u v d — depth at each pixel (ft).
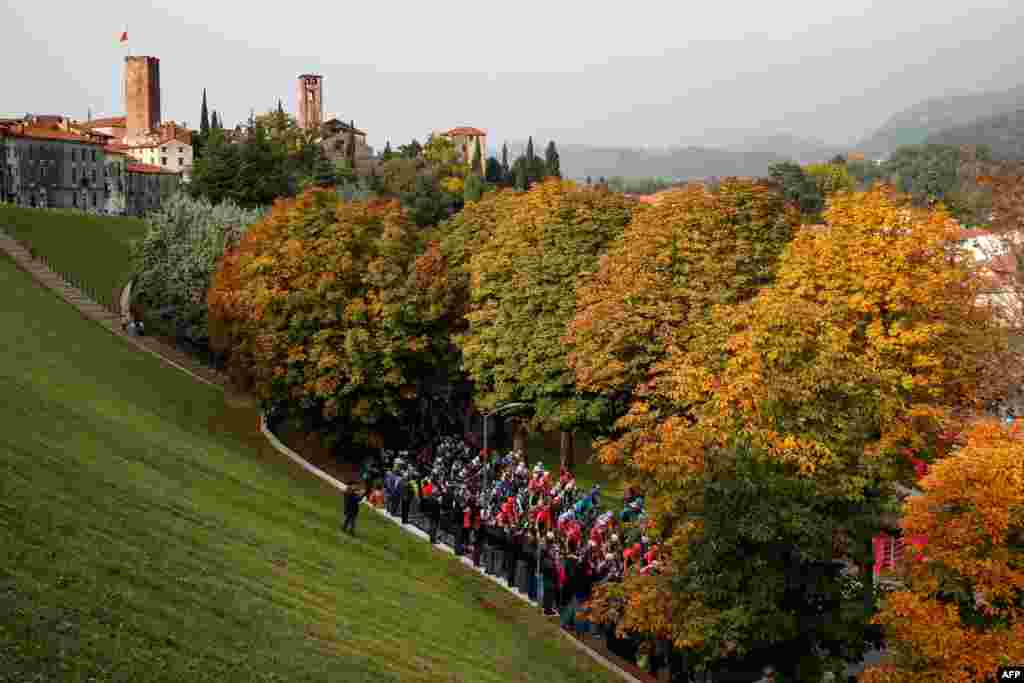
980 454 78.95
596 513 138.62
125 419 139.54
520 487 151.84
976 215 166.40
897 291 131.44
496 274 211.61
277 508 120.67
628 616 91.76
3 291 237.86
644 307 163.02
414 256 203.92
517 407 194.18
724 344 127.85
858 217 145.59
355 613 85.87
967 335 136.46
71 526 72.74
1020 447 79.71
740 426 101.45
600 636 112.16
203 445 152.15
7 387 116.37
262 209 333.21
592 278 189.37
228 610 70.74
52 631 53.62
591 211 207.31
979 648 72.02
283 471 165.78
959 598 76.38
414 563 121.29
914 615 75.00
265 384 190.49
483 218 265.54
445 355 206.69
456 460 170.50
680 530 91.25
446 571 123.34
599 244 202.80
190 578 73.82
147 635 59.21
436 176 628.69
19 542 64.44
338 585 93.35
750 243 175.73
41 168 558.97
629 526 120.26
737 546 87.25
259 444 185.57
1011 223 152.46
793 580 87.25
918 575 78.28
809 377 99.86
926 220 143.02
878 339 130.41
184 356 262.47
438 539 136.67
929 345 130.21
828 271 142.51
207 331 245.86
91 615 58.23
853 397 101.76
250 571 84.02
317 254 196.03
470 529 131.64
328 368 188.75
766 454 92.02
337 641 75.00
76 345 208.95
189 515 93.91
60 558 65.05
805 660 90.58
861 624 86.89
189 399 207.21
